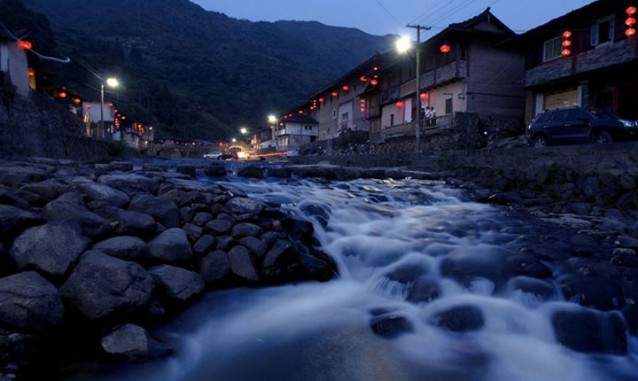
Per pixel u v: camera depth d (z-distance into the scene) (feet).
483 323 17.98
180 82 422.82
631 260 23.17
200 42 550.36
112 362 14.49
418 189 43.42
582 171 39.52
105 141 100.53
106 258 16.43
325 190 38.17
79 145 82.79
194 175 38.47
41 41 196.44
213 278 20.54
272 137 231.91
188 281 18.95
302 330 18.10
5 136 56.80
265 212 25.71
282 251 22.30
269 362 15.70
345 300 21.18
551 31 70.85
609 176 37.17
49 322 13.53
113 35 475.31
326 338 17.42
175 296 18.11
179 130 313.94
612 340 16.83
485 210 37.88
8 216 16.99
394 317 18.17
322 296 21.53
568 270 22.08
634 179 35.42
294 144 187.42
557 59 71.20
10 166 27.99
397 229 29.66
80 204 21.11
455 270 21.99
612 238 28.07
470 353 16.40
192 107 366.84
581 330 17.16
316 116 191.72
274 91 457.68
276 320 18.95
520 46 81.25
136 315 15.85
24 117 69.10
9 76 70.49
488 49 89.20
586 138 48.39
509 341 17.20
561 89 73.97
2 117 61.46
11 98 64.44
